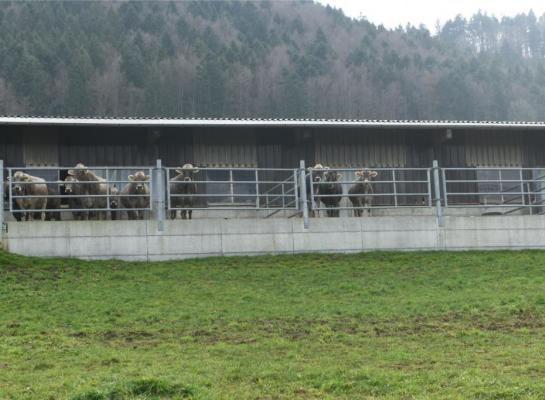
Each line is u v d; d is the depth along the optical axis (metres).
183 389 11.30
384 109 69.94
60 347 13.77
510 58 112.50
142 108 61.34
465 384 11.45
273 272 20.00
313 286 18.66
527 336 14.25
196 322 15.50
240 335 14.63
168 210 23.94
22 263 19.95
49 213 26.14
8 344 13.89
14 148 26.69
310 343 14.04
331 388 11.53
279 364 12.70
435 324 15.23
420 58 80.44
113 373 12.13
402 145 29.86
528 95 74.00
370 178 26.33
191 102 62.41
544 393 10.94
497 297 17.20
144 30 83.44
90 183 23.38
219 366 12.60
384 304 16.92
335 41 92.06
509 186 30.64
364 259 21.80
